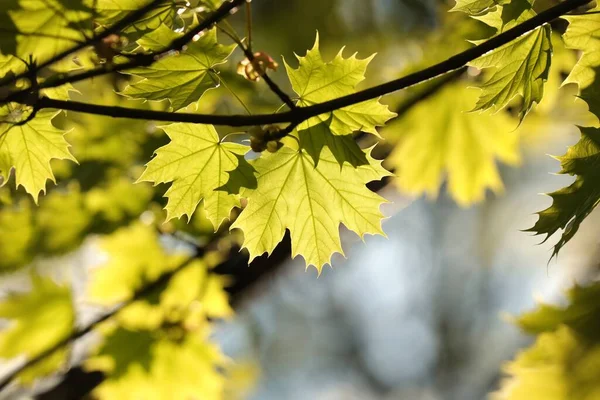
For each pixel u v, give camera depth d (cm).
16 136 176
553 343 309
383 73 359
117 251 306
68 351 304
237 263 315
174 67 162
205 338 307
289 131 159
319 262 189
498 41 148
